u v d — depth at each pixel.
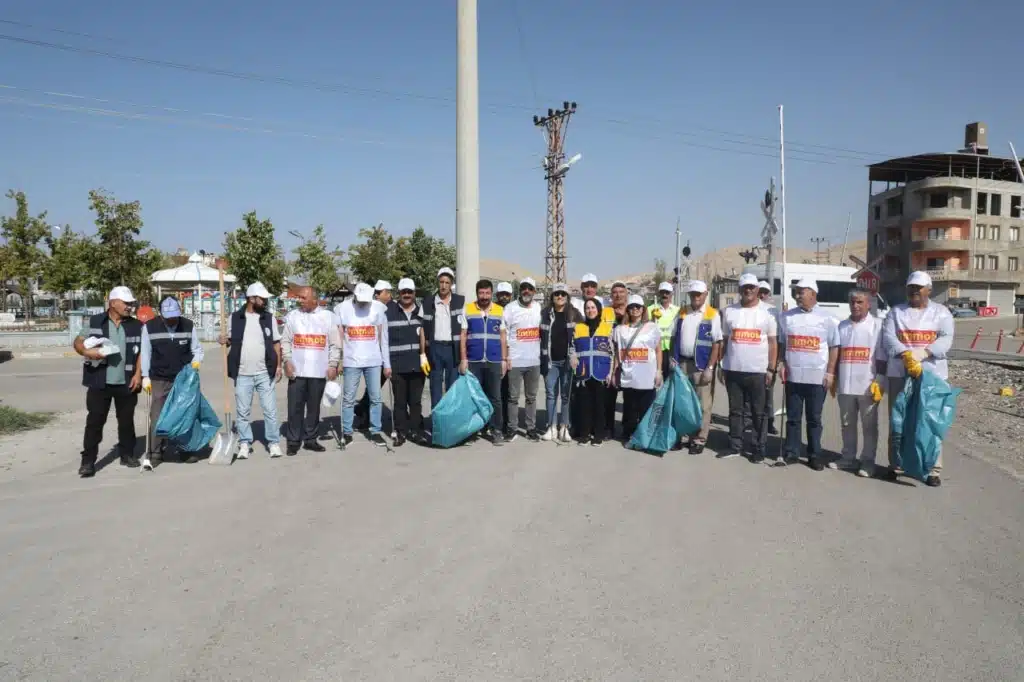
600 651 4.02
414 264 40.50
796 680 3.75
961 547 5.67
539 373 9.66
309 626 4.30
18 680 3.71
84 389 16.00
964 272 64.31
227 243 37.06
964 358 25.09
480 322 9.36
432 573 5.08
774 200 16.39
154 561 5.28
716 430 10.64
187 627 4.28
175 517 6.30
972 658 3.99
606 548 5.59
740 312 8.52
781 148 24.38
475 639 4.15
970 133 70.94
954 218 64.44
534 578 5.00
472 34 13.01
